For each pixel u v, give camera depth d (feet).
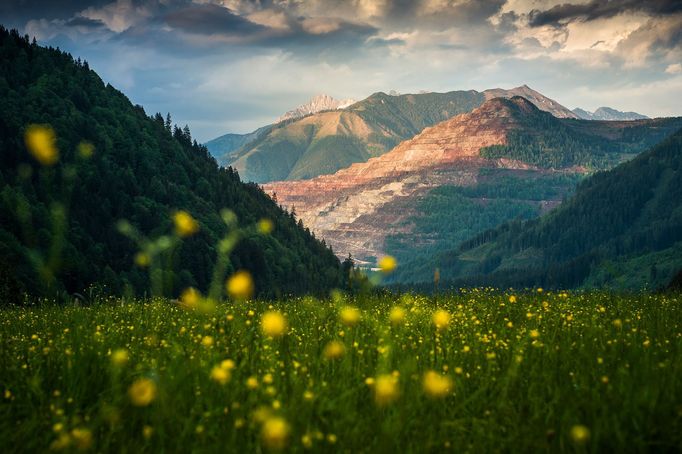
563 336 25.32
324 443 14.34
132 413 16.14
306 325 29.50
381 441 13.80
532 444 14.60
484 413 16.33
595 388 16.99
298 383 17.35
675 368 18.85
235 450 13.64
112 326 28.22
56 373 19.51
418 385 17.46
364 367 19.95
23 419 16.49
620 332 25.79
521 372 19.57
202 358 19.71
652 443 14.32
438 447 14.76
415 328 28.22
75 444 13.61
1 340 23.94
